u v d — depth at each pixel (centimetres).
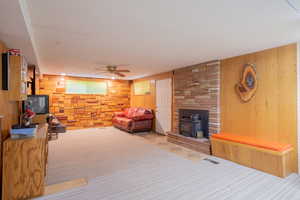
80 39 272
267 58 320
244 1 166
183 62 436
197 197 213
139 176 271
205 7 178
